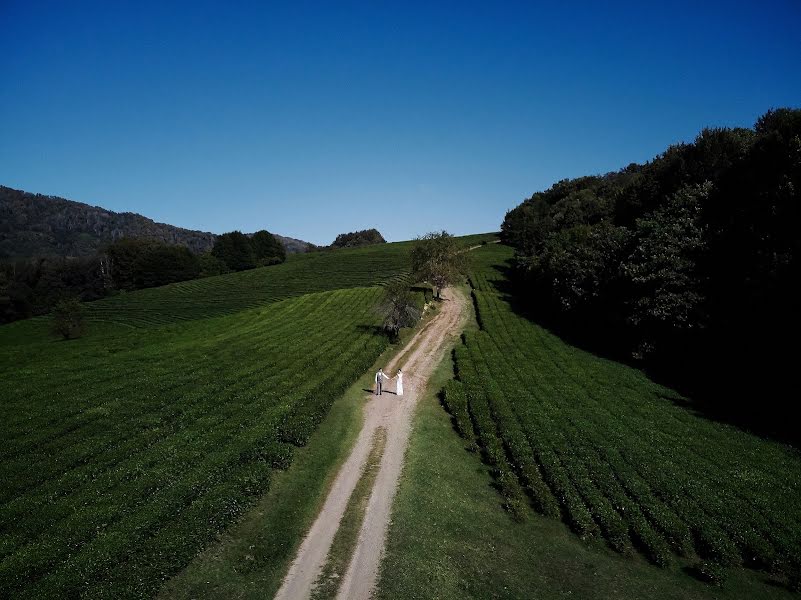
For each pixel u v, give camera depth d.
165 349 50.97
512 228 159.00
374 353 54.12
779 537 24.64
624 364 54.34
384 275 128.50
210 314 105.44
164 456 26.84
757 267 43.62
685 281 50.59
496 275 112.00
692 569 23.55
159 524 21.38
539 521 26.77
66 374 39.81
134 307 117.75
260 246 191.12
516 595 21.17
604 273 63.44
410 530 24.78
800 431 37.38
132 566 18.77
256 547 22.16
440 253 84.62
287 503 25.78
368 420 38.22
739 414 40.91
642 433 36.12
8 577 17.17
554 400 41.78
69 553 19.16
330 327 65.31
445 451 34.22
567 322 71.88
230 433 30.31
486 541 24.77
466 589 21.20
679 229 55.44
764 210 47.94
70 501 22.19
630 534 25.58
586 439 34.44
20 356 51.47
